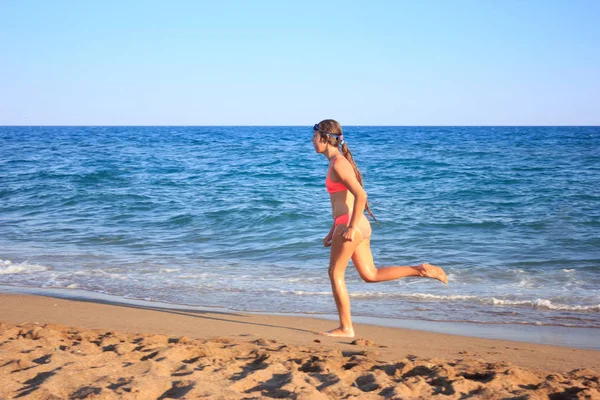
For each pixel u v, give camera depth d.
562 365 4.24
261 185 19.62
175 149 41.53
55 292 7.09
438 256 9.38
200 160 30.23
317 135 4.74
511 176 21.58
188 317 5.69
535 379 3.53
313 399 2.84
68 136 77.25
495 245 10.23
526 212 13.73
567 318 6.10
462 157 31.39
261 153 36.31
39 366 3.26
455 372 3.60
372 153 35.41
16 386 2.96
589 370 3.86
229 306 6.49
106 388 2.87
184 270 8.48
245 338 4.71
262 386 3.11
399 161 28.61
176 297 6.90
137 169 24.88
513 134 81.81
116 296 6.91
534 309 6.48
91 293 7.05
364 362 3.79
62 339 4.18
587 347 5.02
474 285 7.63
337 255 4.75
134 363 3.37
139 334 4.51
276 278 7.98
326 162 28.55
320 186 19.42
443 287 7.51
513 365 3.88
